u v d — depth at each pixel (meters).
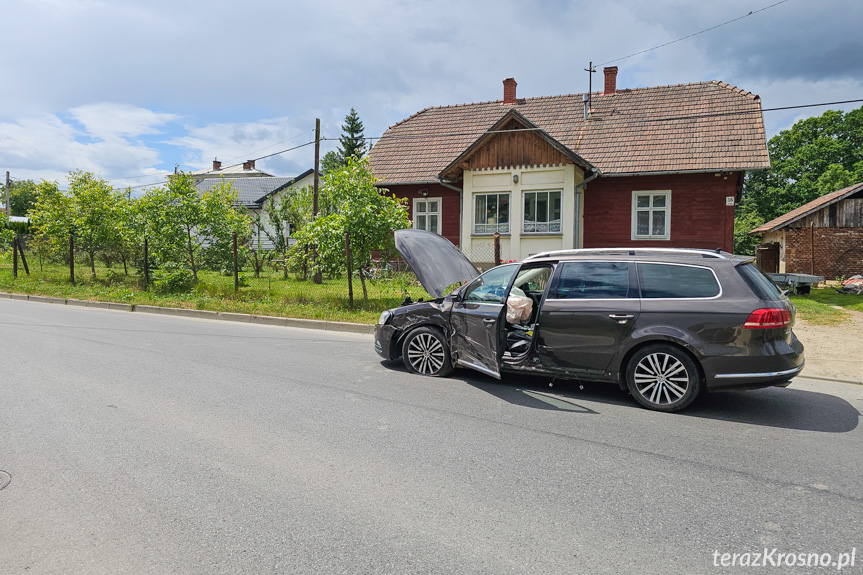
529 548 2.87
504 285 6.23
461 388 6.19
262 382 6.29
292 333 10.05
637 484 3.68
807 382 6.69
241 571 2.64
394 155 22.84
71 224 18.59
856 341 9.09
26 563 2.69
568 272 5.98
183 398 5.57
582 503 3.39
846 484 3.71
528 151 18.06
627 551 2.85
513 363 6.14
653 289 5.55
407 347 6.92
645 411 5.41
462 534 3.01
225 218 16.98
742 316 5.09
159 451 4.15
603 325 5.63
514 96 23.98
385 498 3.43
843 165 48.16
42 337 9.09
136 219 16.45
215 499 3.39
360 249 12.62
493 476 3.79
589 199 19.11
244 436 4.50
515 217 18.33
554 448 4.34
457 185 20.56
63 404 5.30
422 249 8.60
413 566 2.69
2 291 16.84
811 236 21.84
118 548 2.83
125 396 5.61
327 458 4.06
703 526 3.12
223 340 9.16
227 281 17.28
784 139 50.97
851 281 17.94
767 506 3.38
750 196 50.97
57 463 3.91
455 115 24.17
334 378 6.56
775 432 4.80
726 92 19.88
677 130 18.98
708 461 4.10
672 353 5.35
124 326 10.57
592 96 22.50
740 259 5.50
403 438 4.52
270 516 3.18
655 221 18.53
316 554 2.79
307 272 18.83
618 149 19.11
